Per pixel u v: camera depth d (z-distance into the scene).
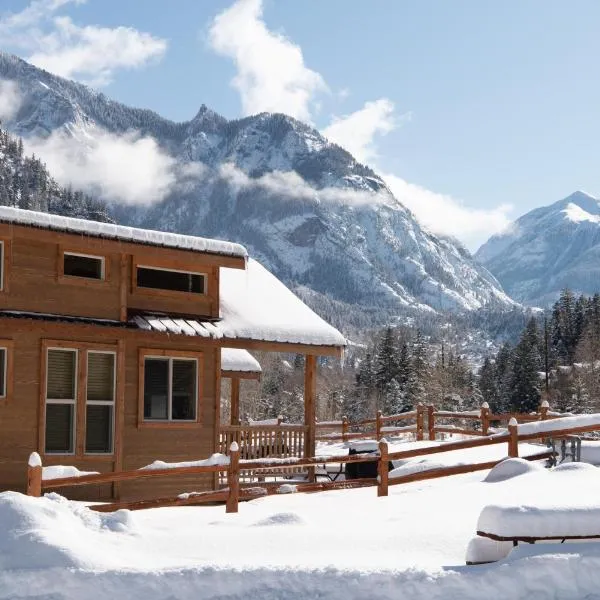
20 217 15.98
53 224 16.36
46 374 16.62
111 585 8.38
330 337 20.36
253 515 12.80
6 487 15.98
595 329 106.19
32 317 16.09
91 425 17.23
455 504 12.53
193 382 18.88
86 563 8.84
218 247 18.53
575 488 12.80
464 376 103.25
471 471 15.91
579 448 17.05
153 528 11.28
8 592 8.43
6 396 16.11
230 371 25.33
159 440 18.17
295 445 20.91
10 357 16.20
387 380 100.00
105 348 17.42
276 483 18.09
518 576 7.80
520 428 16.91
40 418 16.45
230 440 19.80
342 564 8.68
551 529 8.15
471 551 8.42
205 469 13.51
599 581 7.72
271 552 9.65
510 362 110.75
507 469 15.01
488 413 24.72
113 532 10.43
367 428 52.00
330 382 103.69
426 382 93.81
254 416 78.12
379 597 7.95
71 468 12.79
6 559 8.89
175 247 17.92
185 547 9.95
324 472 22.42
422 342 110.50
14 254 16.41
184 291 18.98
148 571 8.44
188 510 14.37
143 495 17.80
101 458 17.20
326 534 10.54
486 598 7.79
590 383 83.06
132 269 18.22
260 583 8.21
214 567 8.38
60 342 16.81
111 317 17.55
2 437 16.03
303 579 8.18
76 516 10.56
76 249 17.33
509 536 8.16
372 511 12.63
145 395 18.14
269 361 98.31
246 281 21.53
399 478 15.32
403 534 10.38
